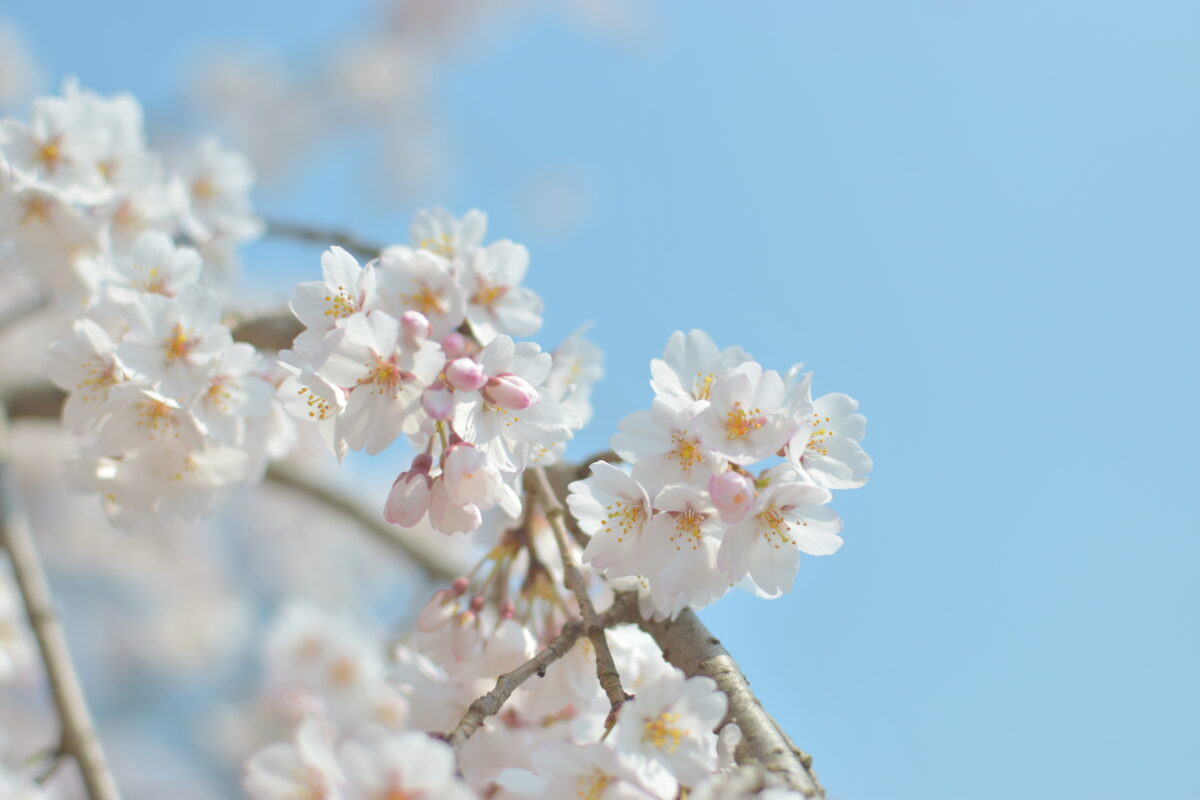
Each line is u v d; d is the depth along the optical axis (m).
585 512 1.07
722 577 1.06
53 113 1.18
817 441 1.07
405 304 1.10
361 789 1.01
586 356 1.15
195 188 1.24
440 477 1.06
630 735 1.02
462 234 1.15
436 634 1.11
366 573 3.45
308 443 2.30
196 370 1.11
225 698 3.17
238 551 3.40
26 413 1.40
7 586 1.42
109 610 3.21
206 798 3.05
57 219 1.17
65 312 1.21
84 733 1.19
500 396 1.06
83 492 1.13
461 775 1.08
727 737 1.03
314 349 1.07
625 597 1.08
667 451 1.06
